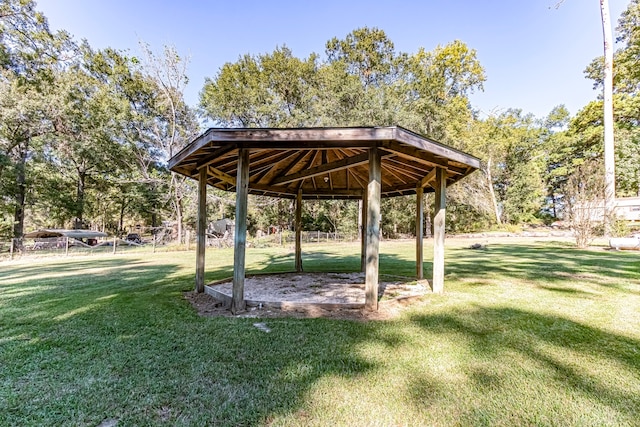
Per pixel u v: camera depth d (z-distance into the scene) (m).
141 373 2.19
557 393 1.93
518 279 5.75
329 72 19.88
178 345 2.69
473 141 20.53
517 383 2.05
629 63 16.98
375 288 3.68
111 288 5.45
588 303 3.98
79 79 17.33
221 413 1.72
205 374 2.17
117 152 18.52
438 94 21.03
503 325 3.20
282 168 5.71
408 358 2.43
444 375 2.16
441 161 4.42
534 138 25.38
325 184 6.99
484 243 14.00
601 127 20.05
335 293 4.89
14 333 3.05
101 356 2.49
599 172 11.68
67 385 2.04
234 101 20.30
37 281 6.30
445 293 4.65
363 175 6.32
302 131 3.33
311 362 2.35
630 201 15.80
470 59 22.41
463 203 20.45
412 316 3.52
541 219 26.08
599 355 2.47
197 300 4.38
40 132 15.96
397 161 4.84
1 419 1.68
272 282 5.91
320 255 12.11
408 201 20.78
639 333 2.93
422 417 1.69
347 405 1.80
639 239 10.36
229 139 3.34
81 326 3.25
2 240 15.02
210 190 20.11
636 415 1.70
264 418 1.68
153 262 10.06
